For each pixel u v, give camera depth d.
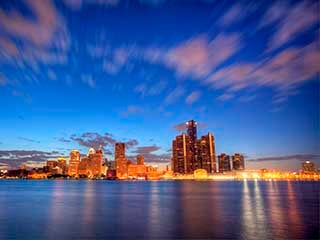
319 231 38.34
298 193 126.00
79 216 54.16
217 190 163.12
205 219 49.50
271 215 53.44
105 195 118.31
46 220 49.28
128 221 48.06
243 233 37.62
